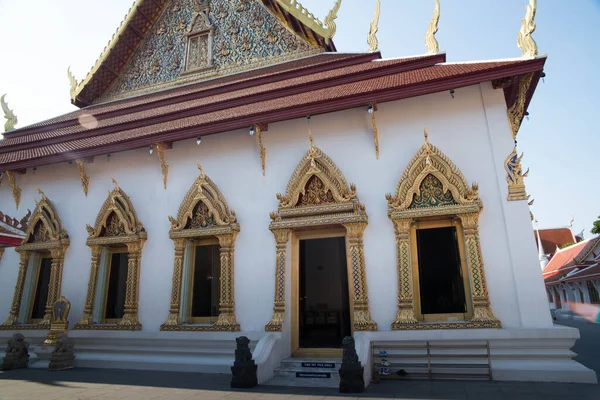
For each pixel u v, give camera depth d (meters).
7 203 12.67
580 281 31.67
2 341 11.15
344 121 9.79
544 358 7.29
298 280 9.48
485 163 8.50
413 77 8.85
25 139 13.82
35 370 9.48
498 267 7.91
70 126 14.09
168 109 12.37
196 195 10.36
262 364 7.66
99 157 11.95
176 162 11.09
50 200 12.16
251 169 10.30
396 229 8.62
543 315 7.46
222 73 14.39
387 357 7.86
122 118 12.98
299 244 9.72
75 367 9.93
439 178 8.49
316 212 9.13
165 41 15.69
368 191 9.13
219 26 14.95
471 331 7.55
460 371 7.49
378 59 11.24
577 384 6.77
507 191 8.22
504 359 7.43
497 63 8.30
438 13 10.04
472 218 8.15
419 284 8.48
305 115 9.14
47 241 11.57
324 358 8.66
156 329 9.92
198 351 9.29
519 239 7.90
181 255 10.18
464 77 8.08
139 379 8.19
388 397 6.19
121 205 11.09
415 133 9.16
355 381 6.62
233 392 6.82
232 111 10.46
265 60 13.89
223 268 9.66
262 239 9.72
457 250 8.43
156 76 15.46
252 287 9.48
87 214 11.59
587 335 16.62
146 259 10.59
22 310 11.50
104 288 11.02
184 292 10.07
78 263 11.26
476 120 8.80
